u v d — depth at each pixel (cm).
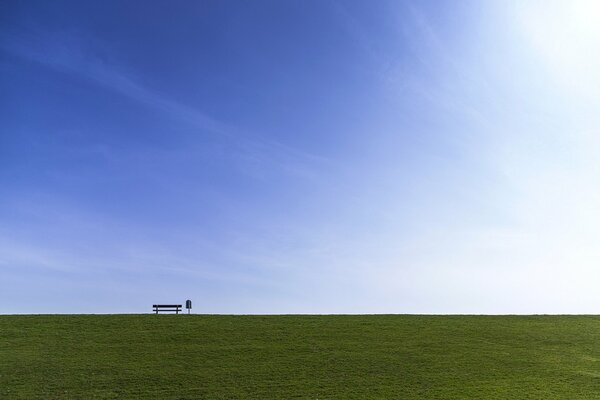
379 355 4006
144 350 4006
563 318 5416
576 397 3192
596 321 5281
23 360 3691
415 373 3625
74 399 3048
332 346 4206
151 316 5066
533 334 4722
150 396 3136
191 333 4484
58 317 4916
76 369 3553
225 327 4703
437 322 5091
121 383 3328
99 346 4078
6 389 3161
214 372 3569
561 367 3822
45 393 3123
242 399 3119
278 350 4081
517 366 3819
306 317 5191
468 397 3180
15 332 4359
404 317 5309
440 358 3969
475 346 4303
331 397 3167
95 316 5009
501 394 3234
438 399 3145
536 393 3259
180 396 3145
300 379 3472
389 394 3225
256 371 3606
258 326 4766
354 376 3544
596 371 3744
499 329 4869
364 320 5109
